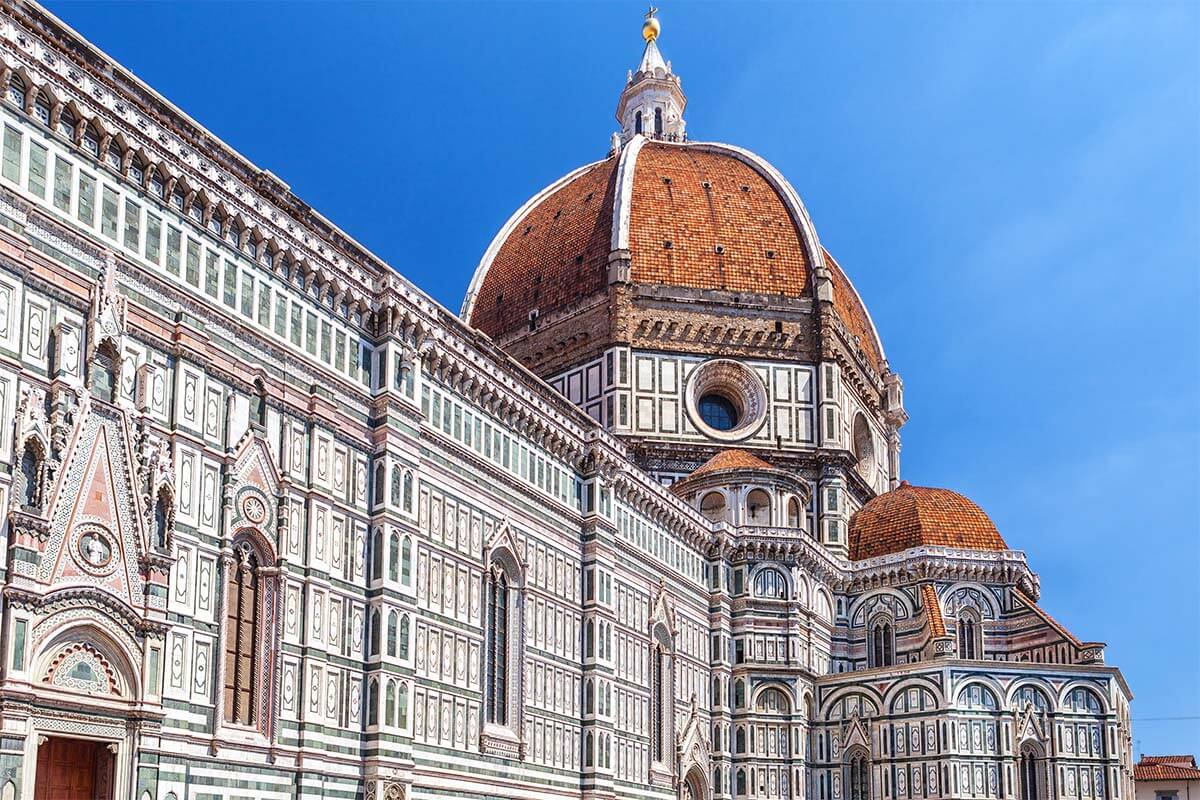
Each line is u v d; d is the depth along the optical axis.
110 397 46.03
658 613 86.75
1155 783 139.25
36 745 41.44
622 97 146.50
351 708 56.47
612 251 113.06
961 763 91.56
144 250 48.81
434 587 63.00
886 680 95.94
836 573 105.12
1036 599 108.69
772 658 96.44
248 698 51.56
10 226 43.06
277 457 54.22
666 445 107.88
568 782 73.75
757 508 102.94
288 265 56.66
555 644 74.38
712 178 122.38
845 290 130.12
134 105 48.88
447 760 62.19
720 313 112.88
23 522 41.88
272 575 53.06
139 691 45.12
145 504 46.59
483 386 69.38
